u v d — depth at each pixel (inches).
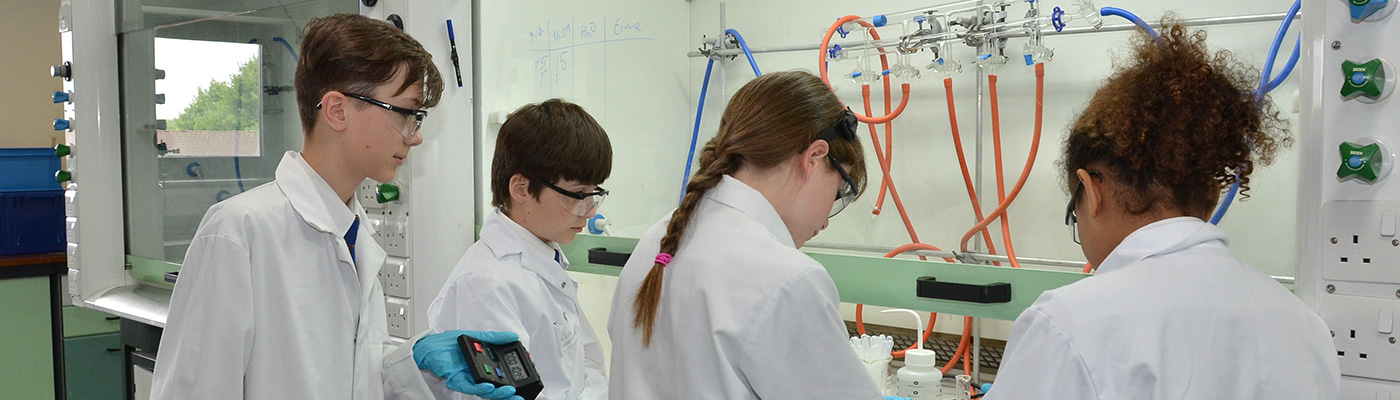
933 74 74.4
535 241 55.5
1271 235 58.3
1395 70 40.3
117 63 94.8
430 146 69.1
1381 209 40.9
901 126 76.4
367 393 45.6
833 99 38.1
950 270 58.6
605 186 79.4
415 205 69.2
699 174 38.2
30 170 118.2
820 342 33.5
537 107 53.9
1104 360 28.9
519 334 49.9
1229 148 30.8
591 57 80.8
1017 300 55.9
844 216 79.6
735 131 37.5
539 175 52.7
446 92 69.3
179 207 87.2
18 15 136.4
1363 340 41.7
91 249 92.8
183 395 40.3
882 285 61.9
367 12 68.6
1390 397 41.0
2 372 112.0
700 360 34.2
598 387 60.0
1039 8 68.3
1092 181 33.4
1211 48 54.8
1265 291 31.1
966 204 73.0
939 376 63.5
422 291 69.9
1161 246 31.1
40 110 138.9
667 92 86.6
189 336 40.5
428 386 46.5
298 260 43.3
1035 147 68.6
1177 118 30.4
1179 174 30.7
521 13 75.3
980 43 70.9
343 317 44.9
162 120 88.7
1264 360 29.4
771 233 36.0
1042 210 68.4
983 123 71.8
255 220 41.9
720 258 34.8
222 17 81.0
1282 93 57.6
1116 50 64.2
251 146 78.5
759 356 32.8
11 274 111.5
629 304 39.0
